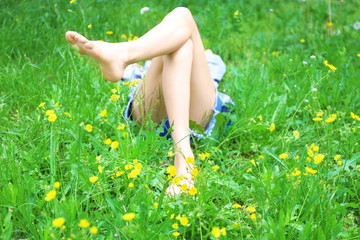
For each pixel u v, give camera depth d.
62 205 1.40
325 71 2.79
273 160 1.94
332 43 3.33
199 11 4.11
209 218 1.50
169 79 1.89
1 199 1.53
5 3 3.53
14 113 2.34
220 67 2.60
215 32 3.67
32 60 2.91
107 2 3.96
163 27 1.88
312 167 1.74
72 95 2.35
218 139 2.14
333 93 2.51
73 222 1.40
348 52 3.20
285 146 1.98
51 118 1.58
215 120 2.17
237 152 2.08
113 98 1.83
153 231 1.41
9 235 1.37
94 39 3.16
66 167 1.83
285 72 2.86
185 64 1.90
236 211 1.48
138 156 1.81
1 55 2.89
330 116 1.80
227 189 1.70
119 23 3.55
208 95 2.14
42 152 1.86
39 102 2.34
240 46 3.45
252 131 2.17
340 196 1.71
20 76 2.58
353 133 2.05
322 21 3.94
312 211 1.52
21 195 1.56
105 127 2.11
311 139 2.13
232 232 1.48
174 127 1.86
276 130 2.29
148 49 1.84
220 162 1.93
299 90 2.50
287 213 1.42
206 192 1.57
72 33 1.72
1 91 2.51
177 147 1.80
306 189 1.61
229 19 3.93
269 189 1.57
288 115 2.33
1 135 2.01
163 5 4.25
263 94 2.35
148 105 2.12
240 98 2.44
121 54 1.81
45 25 3.27
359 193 1.73
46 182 1.68
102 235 1.43
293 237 1.48
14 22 3.32
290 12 4.13
